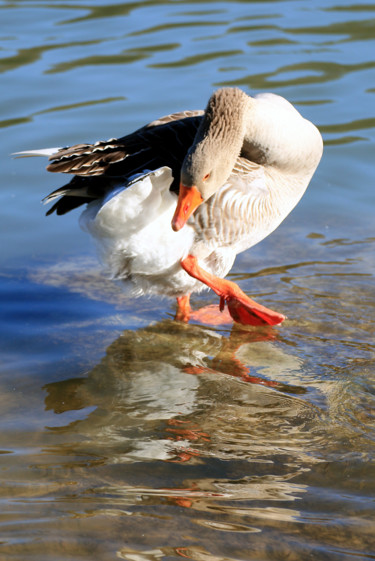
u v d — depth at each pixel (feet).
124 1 71.77
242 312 35.27
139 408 29.01
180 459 25.75
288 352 33.04
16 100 54.13
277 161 36.76
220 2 71.67
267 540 21.77
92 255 41.96
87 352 33.24
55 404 29.32
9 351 33.19
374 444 26.48
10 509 23.11
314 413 28.48
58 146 48.26
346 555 21.17
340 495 23.75
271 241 42.68
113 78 57.11
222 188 34.32
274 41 62.90
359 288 37.78
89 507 23.24
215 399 29.58
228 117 32.99
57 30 65.51
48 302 37.60
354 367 31.60
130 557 21.16
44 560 21.04
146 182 30.94
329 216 44.55
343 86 55.93
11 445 26.61
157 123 36.65
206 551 21.36
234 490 24.06
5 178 46.91
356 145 49.93
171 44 62.69
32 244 42.47
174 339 34.55
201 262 36.52
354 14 68.08
